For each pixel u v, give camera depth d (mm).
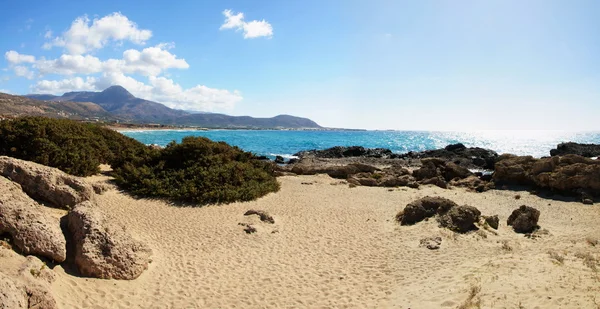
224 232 12508
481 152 48812
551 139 125000
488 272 8633
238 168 20500
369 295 8297
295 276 9367
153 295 7801
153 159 20609
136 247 9000
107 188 15914
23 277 5922
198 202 16188
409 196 20703
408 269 9867
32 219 7570
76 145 18422
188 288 8312
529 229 13664
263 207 16500
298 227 13758
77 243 7996
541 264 8805
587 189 20391
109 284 7688
